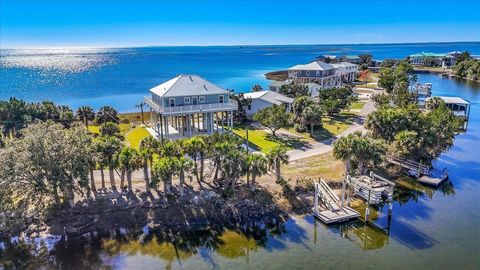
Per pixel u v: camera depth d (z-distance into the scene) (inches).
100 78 7135.8
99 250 1216.2
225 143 1529.3
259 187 1562.5
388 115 2039.9
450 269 1120.8
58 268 1131.9
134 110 3740.2
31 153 1294.3
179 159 1473.9
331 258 1180.5
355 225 1385.3
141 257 1182.9
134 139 2293.3
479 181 1793.8
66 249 1219.2
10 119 2393.0
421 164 1834.4
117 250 1216.8
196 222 1369.3
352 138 1635.1
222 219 1392.7
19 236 1286.9
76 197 1460.4
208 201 1451.8
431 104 2861.7
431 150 2117.4
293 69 4443.9
